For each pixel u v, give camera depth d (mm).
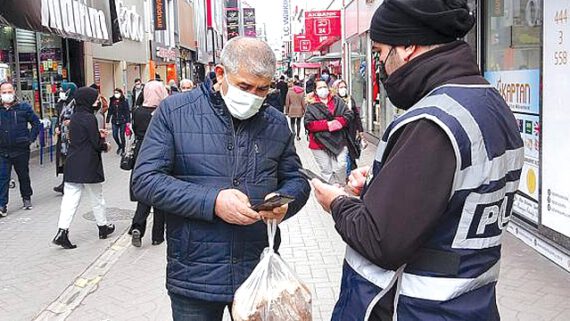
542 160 6426
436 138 1857
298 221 8555
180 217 2871
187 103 2920
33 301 5719
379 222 1873
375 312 2043
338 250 7043
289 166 3117
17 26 12375
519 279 5711
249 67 2725
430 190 1838
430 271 1939
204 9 66062
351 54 23109
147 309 5422
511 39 7512
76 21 15078
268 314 2570
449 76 2002
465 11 2018
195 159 2867
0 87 9266
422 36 2012
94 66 23016
